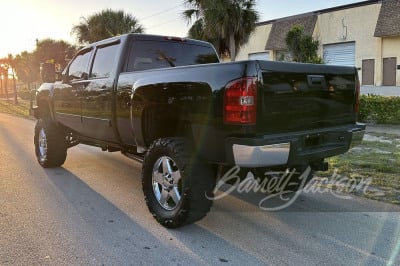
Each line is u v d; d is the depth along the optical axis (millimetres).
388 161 6887
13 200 5027
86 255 3445
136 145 4715
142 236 3873
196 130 3799
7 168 6914
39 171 6691
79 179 6148
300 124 3877
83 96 5590
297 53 17188
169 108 4070
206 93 3633
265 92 3475
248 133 3422
